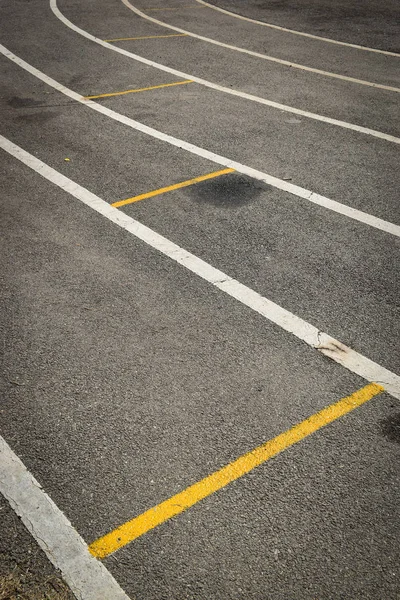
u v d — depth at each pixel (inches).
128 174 324.2
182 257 250.8
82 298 225.6
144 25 658.2
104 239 263.7
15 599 129.9
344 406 179.0
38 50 560.1
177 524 145.5
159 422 173.0
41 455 163.3
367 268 243.9
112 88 460.4
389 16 695.1
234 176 323.0
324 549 140.0
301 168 331.9
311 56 548.4
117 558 138.3
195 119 400.8
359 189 308.5
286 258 250.2
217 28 649.0
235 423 172.9
